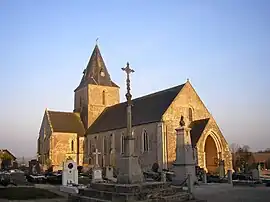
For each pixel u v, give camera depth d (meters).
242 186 30.03
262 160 78.94
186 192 18.38
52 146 58.97
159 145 43.12
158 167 42.56
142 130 46.78
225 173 42.69
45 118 63.75
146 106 50.47
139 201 15.98
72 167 30.81
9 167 69.31
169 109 44.66
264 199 20.55
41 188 27.98
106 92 65.94
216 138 44.22
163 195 17.09
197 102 47.94
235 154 71.12
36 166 57.91
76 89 68.75
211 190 26.14
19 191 24.36
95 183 19.23
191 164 27.83
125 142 19.19
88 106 63.66
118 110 57.69
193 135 43.44
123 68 20.73
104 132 55.75
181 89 46.75
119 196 16.48
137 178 18.62
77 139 61.56
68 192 25.98
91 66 67.12
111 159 51.72
